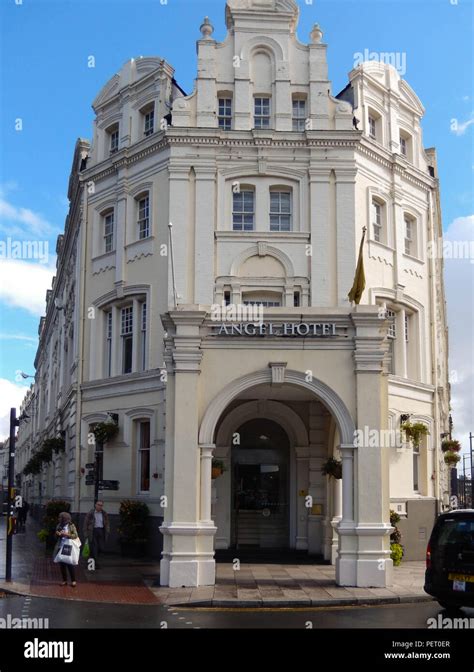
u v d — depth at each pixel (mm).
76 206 30453
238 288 23625
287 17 25578
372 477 17031
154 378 24109
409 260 26984
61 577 18328
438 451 27328
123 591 16031
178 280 23609
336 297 23797
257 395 21250
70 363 32938
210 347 17516
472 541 12953
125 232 26062
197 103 24703
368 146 25234
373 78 26531
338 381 17531
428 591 13344
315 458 23328
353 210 24266
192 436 17047
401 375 26203
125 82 27016
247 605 14523
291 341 17578
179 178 24203
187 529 16609
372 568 16609
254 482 24016
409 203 27516
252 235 23984
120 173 26438
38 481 47719
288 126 24828
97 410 26547
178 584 16469
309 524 22891
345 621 12828
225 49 25516
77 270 29062
